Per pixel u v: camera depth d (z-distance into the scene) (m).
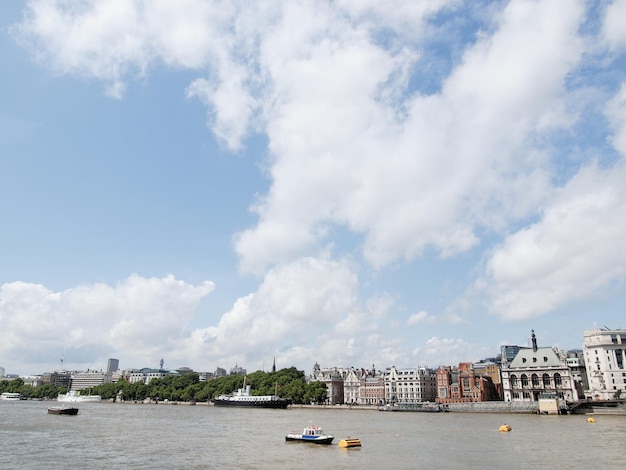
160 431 128.12
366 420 175.75
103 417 183.88
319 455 85.94
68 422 155.00
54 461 79.69
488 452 88.56
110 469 73.06
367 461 79.62
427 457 83.31
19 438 109.44
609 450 89.94
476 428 137.38
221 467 74.69
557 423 154.12
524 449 92.00
